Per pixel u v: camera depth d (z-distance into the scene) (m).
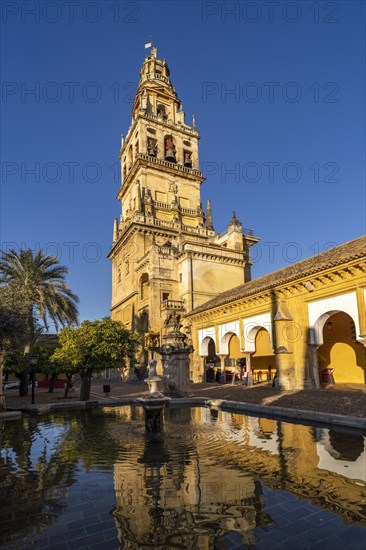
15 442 9.53
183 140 53.53
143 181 47.75
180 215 47.91
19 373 27.17
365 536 3.95
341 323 23.44
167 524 4.39
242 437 9.03
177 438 9.24
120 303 48.91
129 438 9.60
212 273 37.97
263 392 18.80
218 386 25.12
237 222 44.28
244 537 4.00
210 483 5.75
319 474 5.89
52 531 4.32
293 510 4.62
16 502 5.26
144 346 38.09
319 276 18.84
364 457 6.78
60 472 6.70
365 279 16.70
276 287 21.80
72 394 27.75
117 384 36.94
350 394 15.42
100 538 4.10
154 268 38.16
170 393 18.33
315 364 19.45
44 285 26.81
